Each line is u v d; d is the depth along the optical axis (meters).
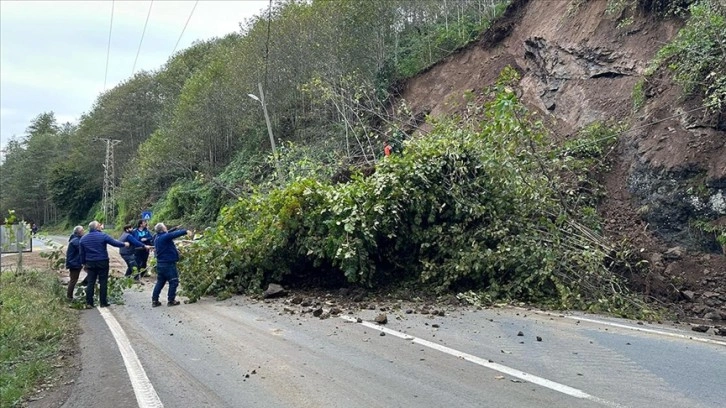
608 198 11.67
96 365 6.25
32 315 8.70
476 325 7.54
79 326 8.64
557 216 10.37
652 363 5.64
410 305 9.15
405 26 27.45
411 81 23.27
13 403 5.09
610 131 12.69
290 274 11.22
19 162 85.31
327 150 22.19
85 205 67.06
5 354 6.62
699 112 10.77
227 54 36.53
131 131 57.75
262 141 31.64
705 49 10.79
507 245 9.65
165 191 42.97
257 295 10.66
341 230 10.05
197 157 37.75
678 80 11.20
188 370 5.87
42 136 85.44
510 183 10.37
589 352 6.08
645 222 10.71
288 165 16.48
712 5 11.21
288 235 10.74
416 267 10.41
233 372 5.73
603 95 14.02
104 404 4.93
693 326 7.37
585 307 8.73
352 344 6.66
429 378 5.27
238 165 31.91
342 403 4.69
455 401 4.64
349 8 25.61
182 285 10.99
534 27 18.67
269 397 4.92
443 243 10.07
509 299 9.25
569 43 15.80
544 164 11.02
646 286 9.24
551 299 9.17
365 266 10.02
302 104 29.03
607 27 14.89
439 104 20.67
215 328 7.99
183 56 56.09
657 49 13.27
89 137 62.28
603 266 9.36
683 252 9.79
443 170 10.56
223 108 35.12
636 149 11.74
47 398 5.24
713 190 9.86
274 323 8.13
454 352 6.14
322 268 11.09
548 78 16.27
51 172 68.25
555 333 7.03
